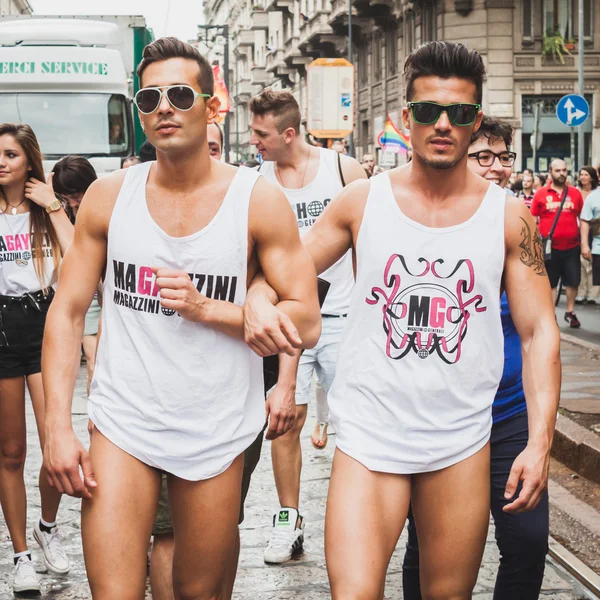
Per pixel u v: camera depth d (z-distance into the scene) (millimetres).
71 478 2898
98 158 14695
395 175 3098
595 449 6008
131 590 2887
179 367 2928
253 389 3084
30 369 4594
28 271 4605
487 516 3082
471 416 3041
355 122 43031
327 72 22562
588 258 12633
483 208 3033
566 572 4535
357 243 3088
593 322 13141
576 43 32031
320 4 44500
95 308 4590
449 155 2963
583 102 18500
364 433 3027
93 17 16453
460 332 3010
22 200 4648
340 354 3131
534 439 3006
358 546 2883
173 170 2916
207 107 2924
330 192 5211
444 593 3090
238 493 3076
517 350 3479
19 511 4496
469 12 31781
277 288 2979
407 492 3031
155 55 2883
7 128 4633
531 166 32562
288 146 5188
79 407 8109
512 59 31844
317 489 5859
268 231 2939
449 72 2969
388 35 37875
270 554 4754
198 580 3084
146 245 2938
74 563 4793
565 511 5430
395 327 3025
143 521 2941
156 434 2943
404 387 3006
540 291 3092
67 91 14789
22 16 16641
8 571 4680
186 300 2832
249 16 71875
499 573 3438
